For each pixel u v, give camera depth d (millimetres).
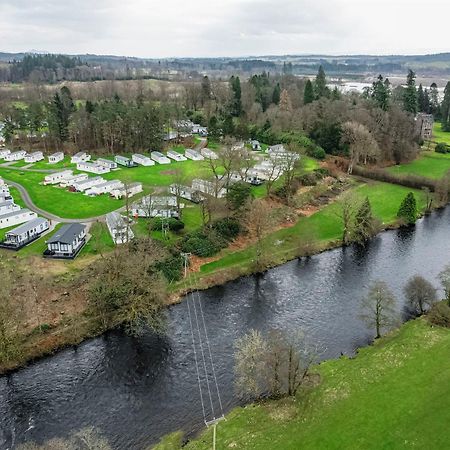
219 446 54094
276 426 56844
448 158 185500
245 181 129000
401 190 150125
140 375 68312
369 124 175000
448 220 131125
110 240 101000
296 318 82562
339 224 123000
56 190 133375
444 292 88688
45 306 81062
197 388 65312
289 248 109875
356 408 58406
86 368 69938
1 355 68875
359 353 71312
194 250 101250
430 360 66875
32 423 59469
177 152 176875
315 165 162125
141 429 58188
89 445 51000
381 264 103375
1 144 189625
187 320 82375
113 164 155875
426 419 55750
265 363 62500
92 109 187875
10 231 99188
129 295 82250
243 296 90500
